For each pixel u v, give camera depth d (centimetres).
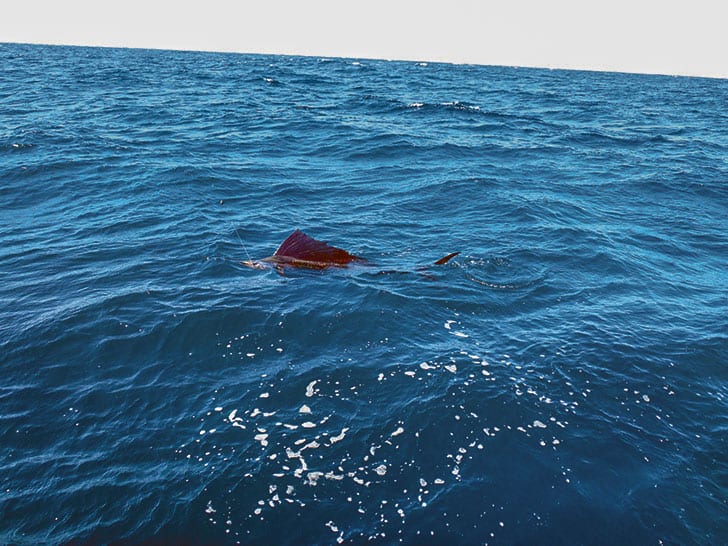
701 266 784
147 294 601
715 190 1214
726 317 606
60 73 3650
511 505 345
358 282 638
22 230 841
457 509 341
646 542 323
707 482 369
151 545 315
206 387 449
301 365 478
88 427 404
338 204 1005
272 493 349
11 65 4156
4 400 432
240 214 925
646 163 1475
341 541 320
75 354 492
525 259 742
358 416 418
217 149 1463
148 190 1045
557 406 436
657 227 955
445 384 454
